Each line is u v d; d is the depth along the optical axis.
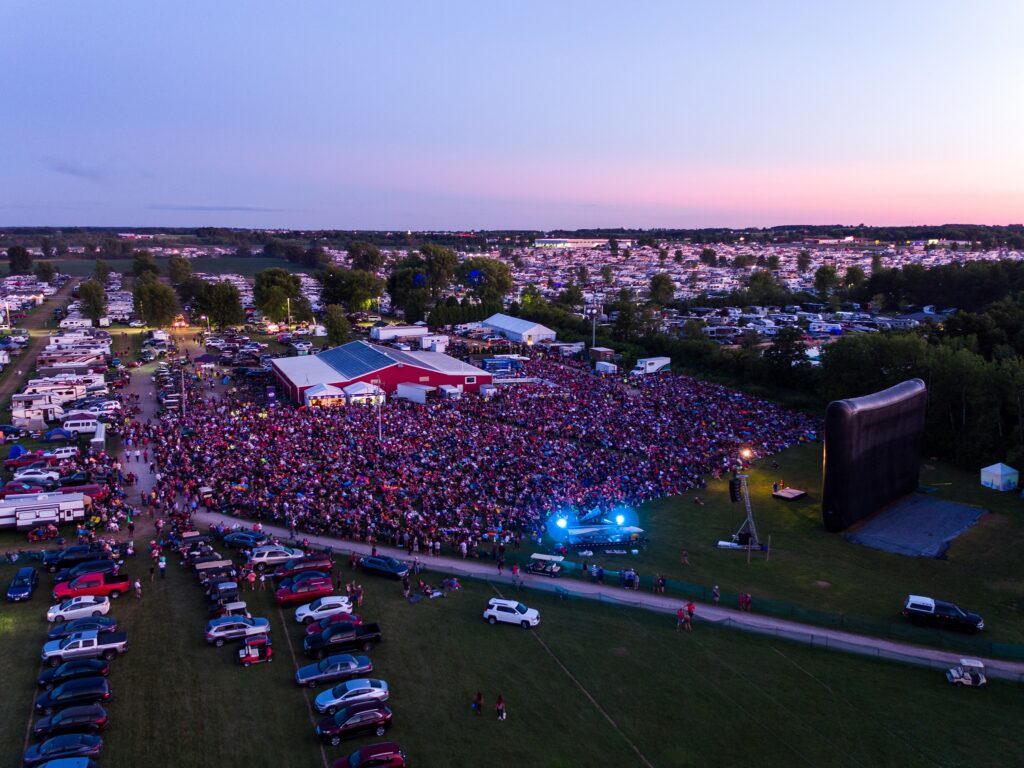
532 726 33.31
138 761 30.34
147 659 38.03
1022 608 46.50
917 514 63.50
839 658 40.03
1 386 109.44
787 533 59.00
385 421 85.81
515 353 145.25
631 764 31.03
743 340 147.12
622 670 38.25
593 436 82.56
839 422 58.03
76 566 46.25
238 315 166.38
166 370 118.81
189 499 59.84
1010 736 33.44
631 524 60.06
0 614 42.28
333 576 48.25
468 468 68.06
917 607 43.56
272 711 33.94
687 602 46.19
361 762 28.95
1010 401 75.31
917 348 88.06
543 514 59.41
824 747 32.47
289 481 63.16
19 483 61.75
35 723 31.69
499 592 46.91
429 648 39.84
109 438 80.94
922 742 32.94
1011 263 190.38
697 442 81.75
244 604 41.81
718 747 32.31
